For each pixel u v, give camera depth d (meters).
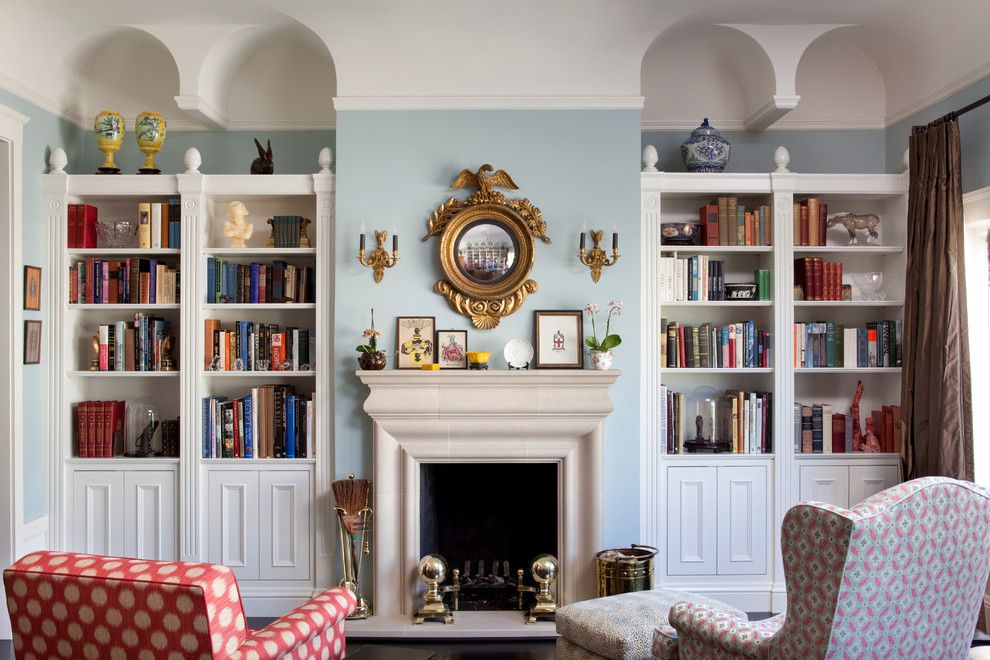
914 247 4.51
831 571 2.43
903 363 4.57
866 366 5.00
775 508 4.88
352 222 4.73
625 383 4.71
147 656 2.60
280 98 5.27
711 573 4.86
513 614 4.59
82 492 4.84
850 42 5.14
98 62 5.22
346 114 4.73
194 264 4.84
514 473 4.82
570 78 4.72
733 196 5.12
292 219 4.97
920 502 2.52
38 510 4.70
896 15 4.65
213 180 4.85
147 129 4.88
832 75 5.33
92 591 2.62
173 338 5.10
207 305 4.87
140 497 4.84
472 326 4.71
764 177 4.90
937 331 4.32
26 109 4.62
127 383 5.21
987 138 4.32
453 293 4.70
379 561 4.59
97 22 4.67
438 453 4.60
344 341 4.72
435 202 4.73
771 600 4.83
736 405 4.91
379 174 4.73
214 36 4.73
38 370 4.72
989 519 2.69
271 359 4.94
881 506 2.46
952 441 4.22
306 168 5.27
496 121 4.73
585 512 4.60
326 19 4.60
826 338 5.00
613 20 4.59
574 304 4.73
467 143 4.73
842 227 5.25
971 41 4.38
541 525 4.80
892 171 5.26
